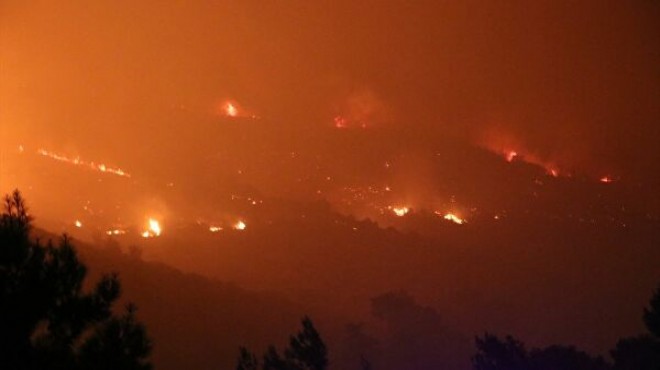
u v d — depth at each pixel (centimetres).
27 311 654
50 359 651
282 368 1600
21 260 675
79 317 686
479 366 1730
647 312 1587
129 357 687
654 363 1794
